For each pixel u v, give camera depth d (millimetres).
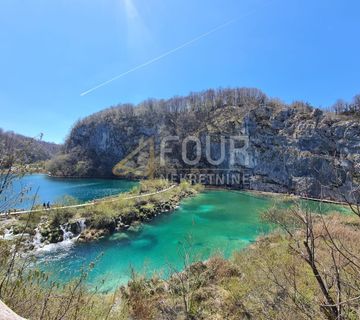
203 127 96000
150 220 30953
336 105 70875
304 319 3705
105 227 25797
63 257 18766
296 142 68562
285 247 9039
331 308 3176
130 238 23984
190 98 116062
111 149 110500
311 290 5125
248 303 8047
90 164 104062
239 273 11812
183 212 35844
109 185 71062
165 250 20547
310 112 74938
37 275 3422
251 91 107688
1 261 3029
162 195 42062
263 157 72938
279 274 5953
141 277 12359
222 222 29781
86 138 118062
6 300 2840
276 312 4691
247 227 27016
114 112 122062
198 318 9031
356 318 3127
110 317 4957
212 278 11867
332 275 3484
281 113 79375
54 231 22281
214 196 51875
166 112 113750
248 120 81250
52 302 3342
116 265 17531
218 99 110438
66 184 72562
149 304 9766
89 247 21297
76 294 3830
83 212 26609
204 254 18906
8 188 2963
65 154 109375
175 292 10617
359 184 2705
